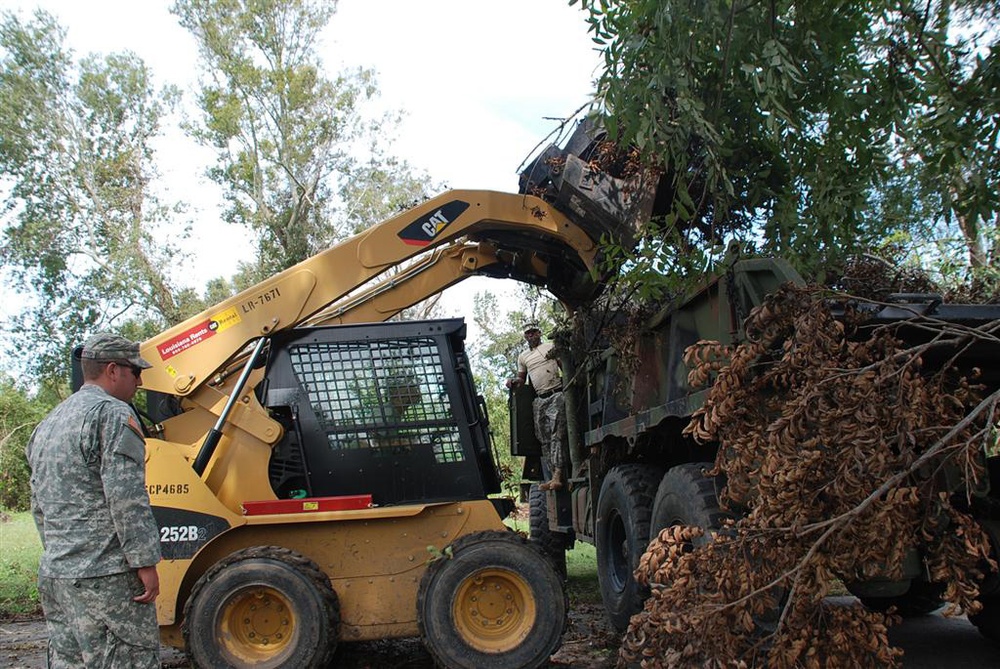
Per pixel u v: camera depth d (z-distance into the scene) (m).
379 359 6.10
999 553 4.77
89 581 3.54
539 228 6.57
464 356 6.29
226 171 32.84
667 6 4.46
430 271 7.30
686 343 5.38
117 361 3.89
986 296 5.49
